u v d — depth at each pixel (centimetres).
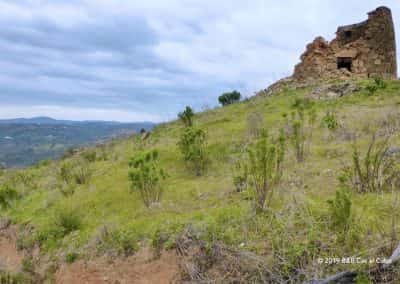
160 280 485
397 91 1595
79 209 800
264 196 532
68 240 674
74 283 574
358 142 830
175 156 1090
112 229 627
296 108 1566
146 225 596
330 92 1759
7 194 1068
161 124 2117
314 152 810
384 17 2241
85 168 1210
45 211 893
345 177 559
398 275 326
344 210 412
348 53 2219
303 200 507
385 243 363
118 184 930
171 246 515
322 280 343
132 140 1981
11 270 680
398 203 454
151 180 722
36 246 726
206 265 457
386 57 2239
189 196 709
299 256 391
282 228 445
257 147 584
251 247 439
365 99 1552
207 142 1137
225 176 797
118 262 554
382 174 554
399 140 766
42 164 2062
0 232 888
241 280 408
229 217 521
